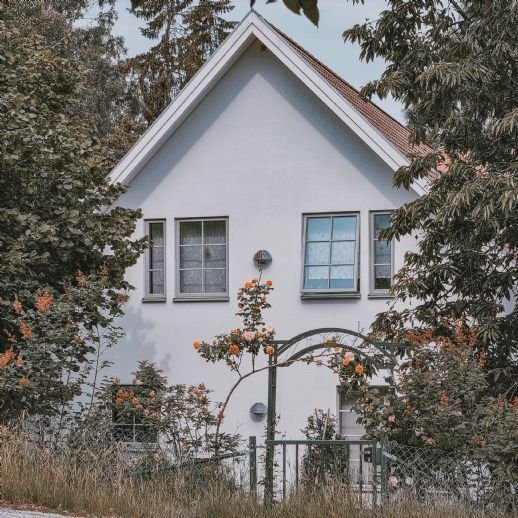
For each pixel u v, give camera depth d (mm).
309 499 10586
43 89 16984
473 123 13898
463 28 14383
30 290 14945
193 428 13961
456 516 10156
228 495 10648
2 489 10188
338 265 17625
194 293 18406
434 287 14195
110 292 15883
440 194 13742
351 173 17672
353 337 17359
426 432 11625
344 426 17156
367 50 14789
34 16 28484
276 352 13172
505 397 12609
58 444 11883
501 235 13664
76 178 15852
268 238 18031
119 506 10117
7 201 15547
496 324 13211
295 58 17484
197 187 18469
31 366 12453
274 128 18125
